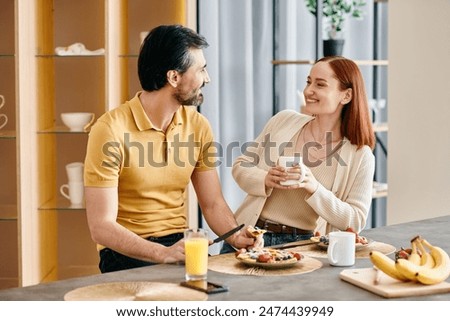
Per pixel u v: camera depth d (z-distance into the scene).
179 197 2.79
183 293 1.84
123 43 3.92
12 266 4.03
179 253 2.16
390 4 3.64
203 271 1.95
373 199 5.01
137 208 2.69
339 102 2.85
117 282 1.94
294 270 2.06
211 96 4.31
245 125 4.52
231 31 4.46
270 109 4.63
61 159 4.10
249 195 2.94
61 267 4.14
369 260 2.19
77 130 3.87
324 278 1.98
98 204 2.50
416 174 3.60
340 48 4.38
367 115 2.88
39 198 3.82
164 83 2.59
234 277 1.99
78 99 4.08
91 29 4.05
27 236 3.72
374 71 4.97
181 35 2.59
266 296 1.82
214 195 2.79
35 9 3.75
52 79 4.05
